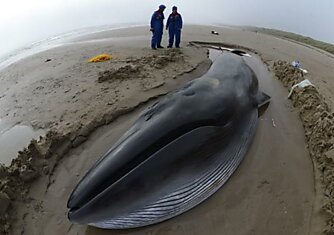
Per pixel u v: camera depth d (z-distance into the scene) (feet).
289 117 20.31
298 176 16.29
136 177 13.67
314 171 16.55
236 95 18.25
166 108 16.03
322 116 18.88
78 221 13.19
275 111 20.81
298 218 14.28
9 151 18.61
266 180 16.08
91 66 27.30
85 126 19.19
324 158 16.58
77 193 13.51
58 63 29.14
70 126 19.25
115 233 13.93
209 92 17.37
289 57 30.48
